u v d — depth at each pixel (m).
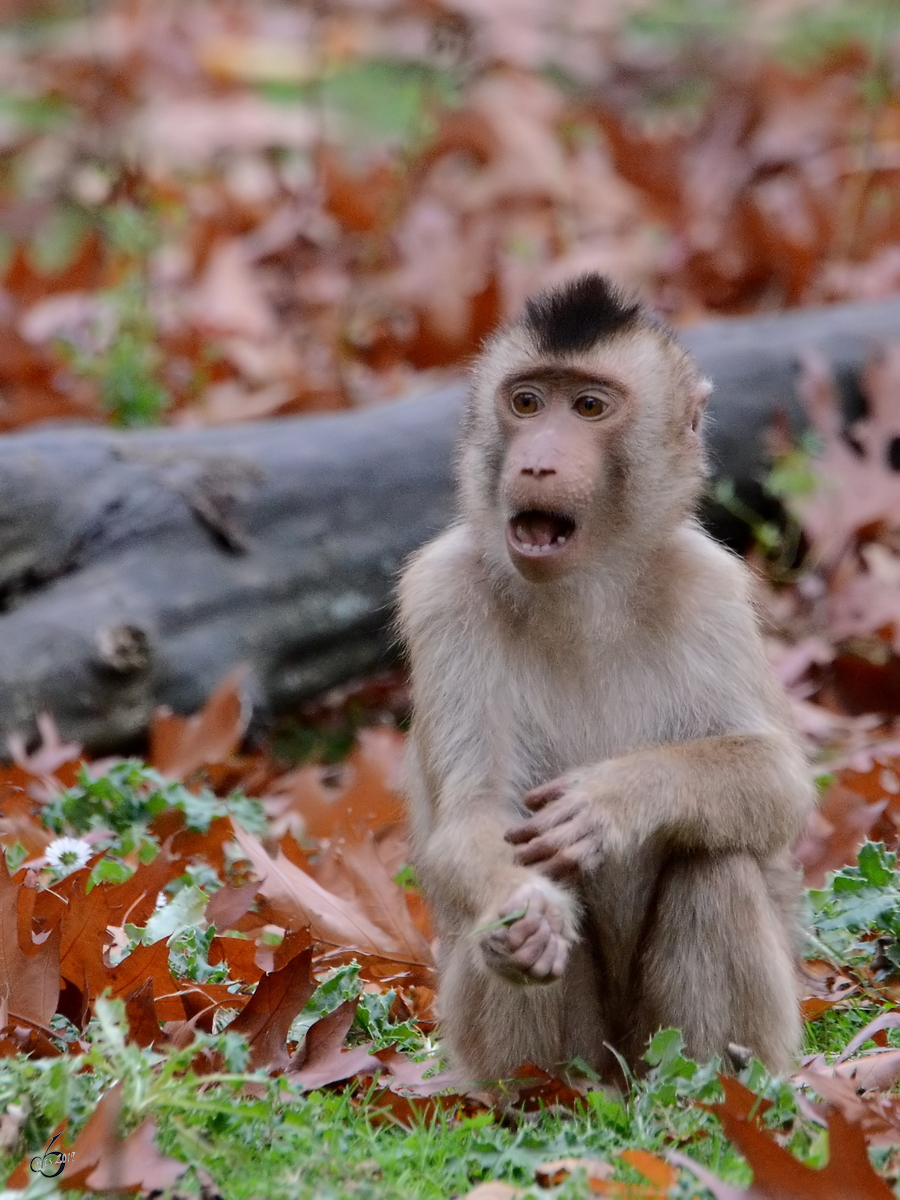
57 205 23.50
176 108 23.80
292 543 14.05
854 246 20.17
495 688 8.78
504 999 8.22
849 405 16.08
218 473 13.94
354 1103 7.73
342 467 14.36
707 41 28.05
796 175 21.44
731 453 15.52
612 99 27.22
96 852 9.89
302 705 14.37
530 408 8.92
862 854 9.72
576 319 8.94
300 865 10.28
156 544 13.65
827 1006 9.02
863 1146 6.39
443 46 24.20
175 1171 6.45
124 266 19.98
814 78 23.28
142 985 8.17
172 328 18.72
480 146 21.78
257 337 19.06
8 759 12.64
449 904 8.52
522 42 24.08
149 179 21.81
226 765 12.45
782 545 15.52
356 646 14.39
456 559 8.98
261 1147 6.96
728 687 8.81
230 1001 8.21
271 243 21.22
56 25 28.08
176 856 10.61
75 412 17.14
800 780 8.52
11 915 7.93
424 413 15.01
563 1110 7.69
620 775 8.18
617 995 8.70
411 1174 6.87
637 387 8.86
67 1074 6.91
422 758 8.88
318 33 25.22
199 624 13.59
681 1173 6.74
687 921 8.27
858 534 15.30
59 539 13.41
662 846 8.45
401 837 11.45
